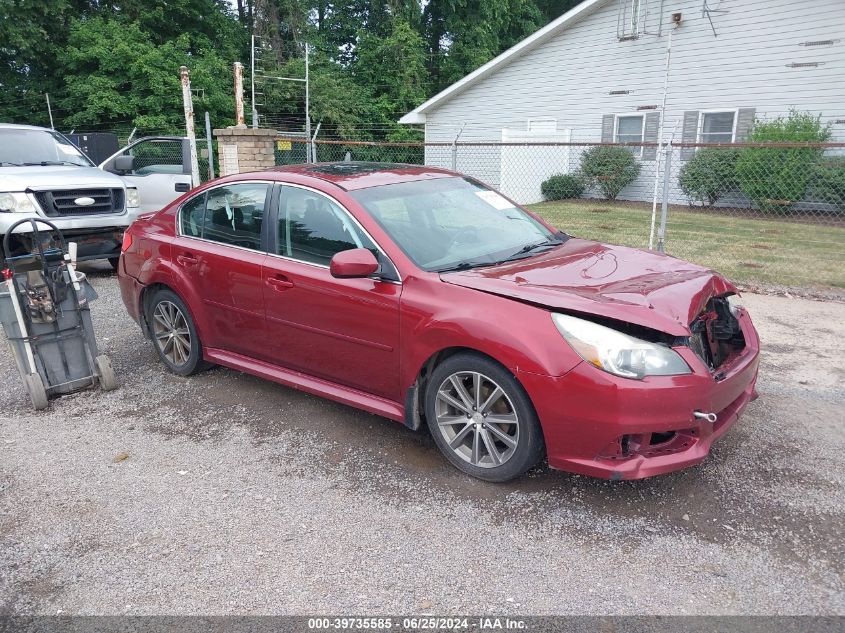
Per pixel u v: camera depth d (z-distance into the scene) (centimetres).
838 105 1385
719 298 377
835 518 308
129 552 300
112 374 491
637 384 292
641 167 1664
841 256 954
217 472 369
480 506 327
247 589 273
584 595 263
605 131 1738
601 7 1667
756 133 1397
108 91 2269
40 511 335
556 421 306
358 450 389
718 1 1488
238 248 446
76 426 435
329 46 3130
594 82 1730
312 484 353
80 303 482
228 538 308
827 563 278
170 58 2419
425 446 392
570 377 300
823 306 696
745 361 346
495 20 3225
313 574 281
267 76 2586
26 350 462
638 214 1420
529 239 425
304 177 423
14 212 783
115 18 2531
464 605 260
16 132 919
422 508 327
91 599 271
